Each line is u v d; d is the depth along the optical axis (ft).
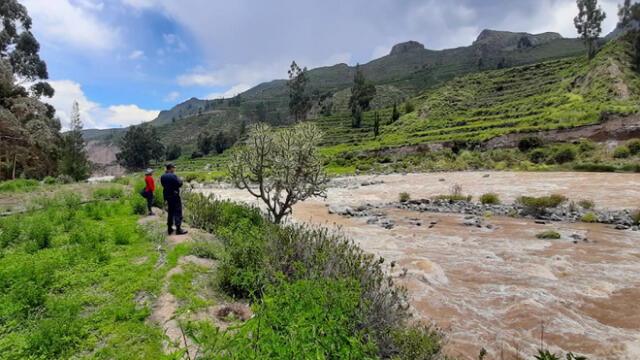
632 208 49.85
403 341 11.69
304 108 391.45
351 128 319.88
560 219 46.52
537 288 22.82
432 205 62.85
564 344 16.03
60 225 30.91
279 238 18.16
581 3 271.08
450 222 47.60
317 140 29.96
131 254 21.80
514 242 35.35
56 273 17.87
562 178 84.74
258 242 17.44
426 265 27.09
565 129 141.59
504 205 57.41
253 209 33.68
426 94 338.95
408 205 64.13
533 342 16.22
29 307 13.55
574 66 259.80
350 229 43.91
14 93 106.11
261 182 30.30
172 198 27.17
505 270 26.76
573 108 171.94
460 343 16.07
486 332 17.12
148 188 37.52
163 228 30.07
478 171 121.80
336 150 222.69
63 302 13.84
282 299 8.70
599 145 122.31
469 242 36.01
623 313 18.90
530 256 30.30
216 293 16.31
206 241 24.56
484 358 14.78
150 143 379.55
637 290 22.02
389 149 184.85
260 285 15.02
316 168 29.99
